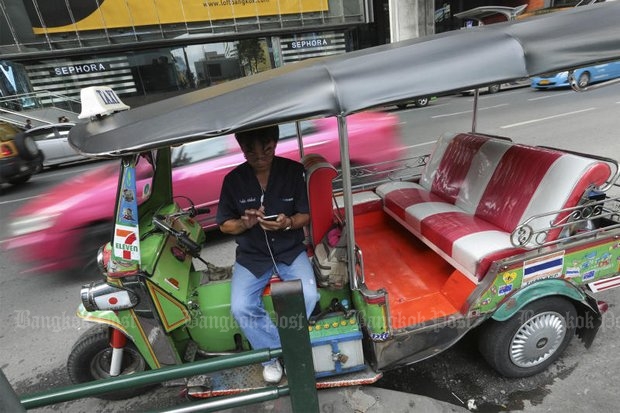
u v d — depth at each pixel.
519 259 2.11
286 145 4.64
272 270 2.22
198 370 1.42
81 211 4.11
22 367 3.06
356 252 2.20
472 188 2.97
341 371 2.25
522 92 13.20
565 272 2.23
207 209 2.71
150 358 2.23
